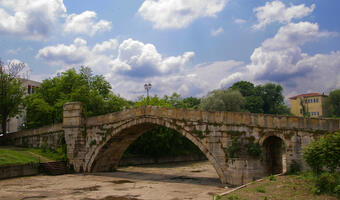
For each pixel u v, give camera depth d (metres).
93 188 20.73
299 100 79.56
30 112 43.47
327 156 13.65
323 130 17.61
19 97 42.09
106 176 27.86
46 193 18.77
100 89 46.88
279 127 19.53
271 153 21.55
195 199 16.25
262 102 68.88
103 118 29.38
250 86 73.44
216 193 18.09
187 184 22.45
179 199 16.38
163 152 44.59
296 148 18.66
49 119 43.00
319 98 75.12
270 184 15.82
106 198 17.09
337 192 12.44
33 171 27.48
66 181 24.23
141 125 27.73
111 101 42.72
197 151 52.50
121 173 30.80
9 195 18.09
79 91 39.09
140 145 42.50
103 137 29.03
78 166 30.38
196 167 38.47
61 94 40.50
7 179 24.67
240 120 21.28
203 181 24.25
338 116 66.19
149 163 43.91
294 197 12.72
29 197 17.50
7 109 41.19
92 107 39.62
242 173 20.66
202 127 22.92
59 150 32.47
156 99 47.03
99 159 30.38
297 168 18.41
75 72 44.34
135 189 20.20
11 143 40.69
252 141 20.70
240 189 15.32
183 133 23.88
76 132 30.64
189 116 23.70
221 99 53.66
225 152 21.66
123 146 31.70
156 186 21.56
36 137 36.53
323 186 13.27
